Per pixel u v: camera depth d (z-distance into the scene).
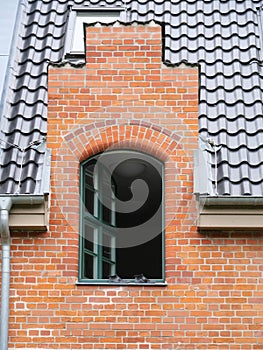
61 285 15.70
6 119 17.17
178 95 16.50
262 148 16.58
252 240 15.89
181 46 18.70
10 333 15.50
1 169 16.25
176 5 19.97
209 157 16.41
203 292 15.69
